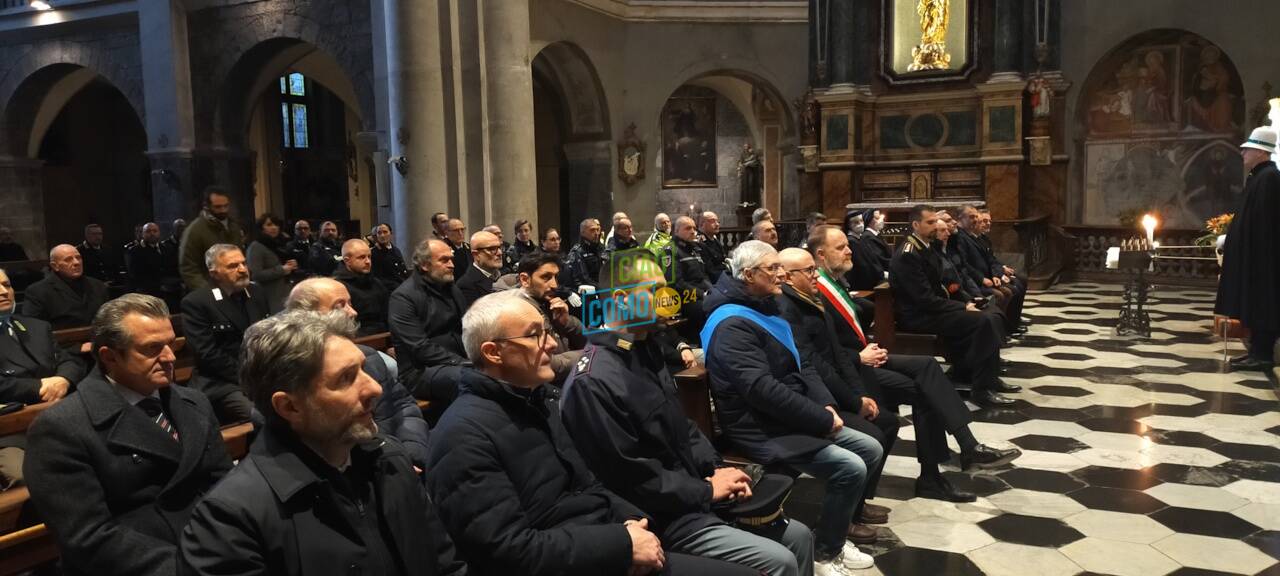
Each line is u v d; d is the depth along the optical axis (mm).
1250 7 14656
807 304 4594
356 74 15141
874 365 4945
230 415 4969
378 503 2121
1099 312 11812
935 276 7227
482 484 2496
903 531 4547
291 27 15672
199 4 16453
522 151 13055
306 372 1952
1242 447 5820
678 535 3057
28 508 2971
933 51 17312
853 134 17703
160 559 2535
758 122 25156
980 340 6926
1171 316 11305
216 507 1884
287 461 1969
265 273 7750
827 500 3996
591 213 19234
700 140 25844
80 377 5000
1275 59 14508
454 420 2578
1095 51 16109
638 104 19344
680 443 3223
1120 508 4805
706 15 19422
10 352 4715
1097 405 6949
